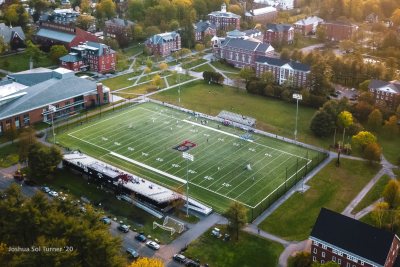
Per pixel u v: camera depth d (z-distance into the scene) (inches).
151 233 5428.2
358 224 4744.1
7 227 4554.6
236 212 5280.5
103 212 5383.9
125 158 7091.5
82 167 6555.1
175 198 5880.9
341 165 7047.2
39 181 6412.4
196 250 5157.5
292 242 5324.8
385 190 5895.7
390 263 4650.6
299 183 6525.6
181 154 7229.3
